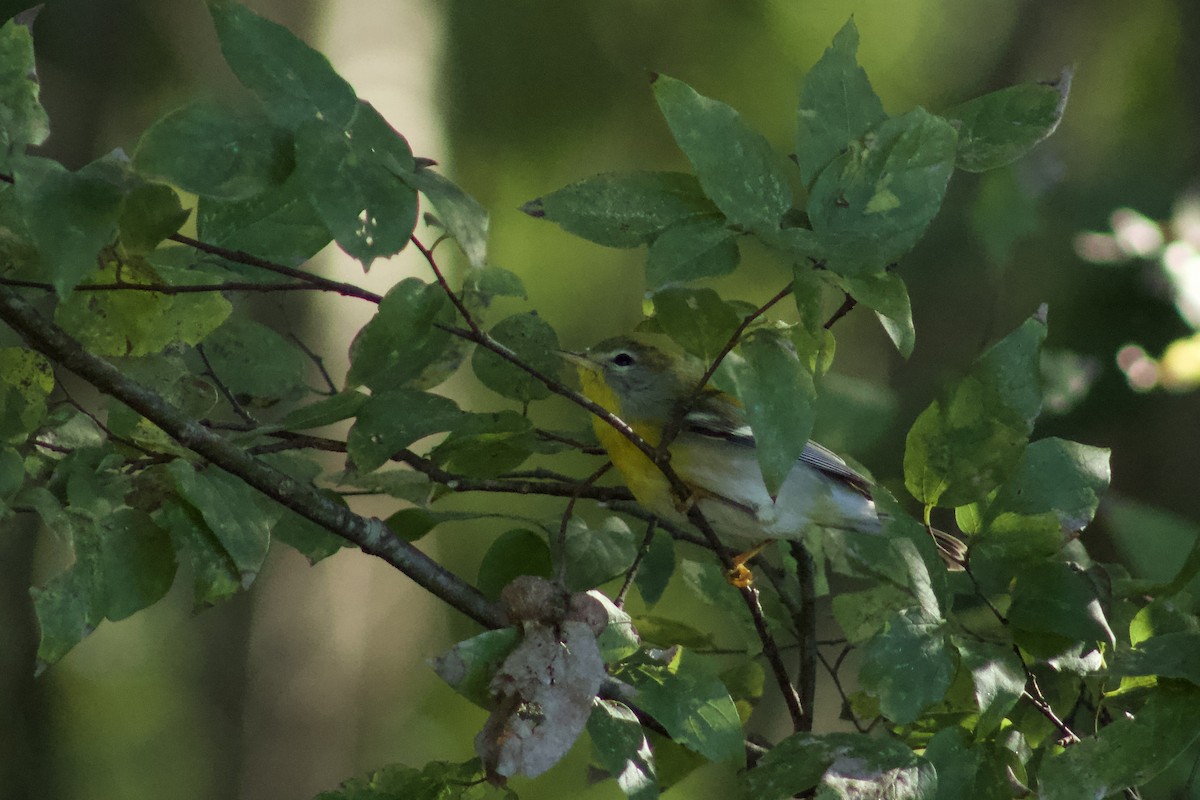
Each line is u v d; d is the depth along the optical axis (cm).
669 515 738
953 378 574
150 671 1952
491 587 670
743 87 2031
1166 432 1263
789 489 782
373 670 1870
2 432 534
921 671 510
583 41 2009
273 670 1767
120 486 541
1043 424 1266
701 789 1523
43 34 1669
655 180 512
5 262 556
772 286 1894
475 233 456
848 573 767
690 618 1761
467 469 677
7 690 1816
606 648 509
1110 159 1510
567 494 716
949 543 805
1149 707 511
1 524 504
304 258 616
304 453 715
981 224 1035
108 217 449
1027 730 646
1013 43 1948
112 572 525
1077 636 550
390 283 1642
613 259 2070
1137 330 1262
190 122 442
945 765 515
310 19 1800
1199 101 1473
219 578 553
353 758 1814
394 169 449
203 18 1716
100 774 1881
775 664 671
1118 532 738
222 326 702
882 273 490
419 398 598
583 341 2038
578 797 1548
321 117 451
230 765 1756
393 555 583
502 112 1988
